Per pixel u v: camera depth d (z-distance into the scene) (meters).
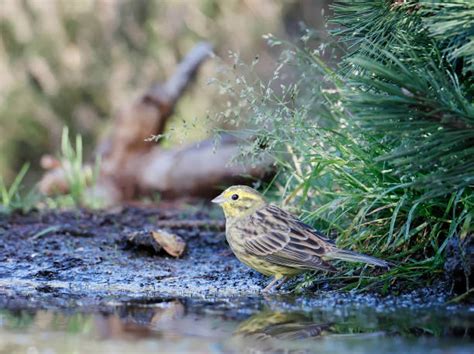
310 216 11.00
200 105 22.39
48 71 23.73
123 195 17.59
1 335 7.85
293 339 7.69
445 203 10.16
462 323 8.34
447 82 8.78
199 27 25.20
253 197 10.91
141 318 8.62
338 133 10.95
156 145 18.00
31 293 10.09
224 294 10.15
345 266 10.62
